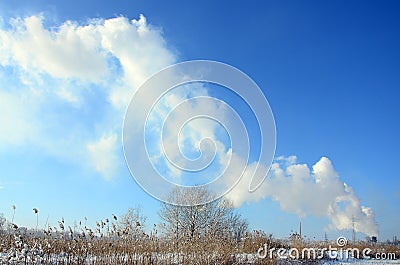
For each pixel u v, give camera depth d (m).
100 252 14.50
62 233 14.31
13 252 12.27
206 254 17.70
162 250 16.98
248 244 23.44
